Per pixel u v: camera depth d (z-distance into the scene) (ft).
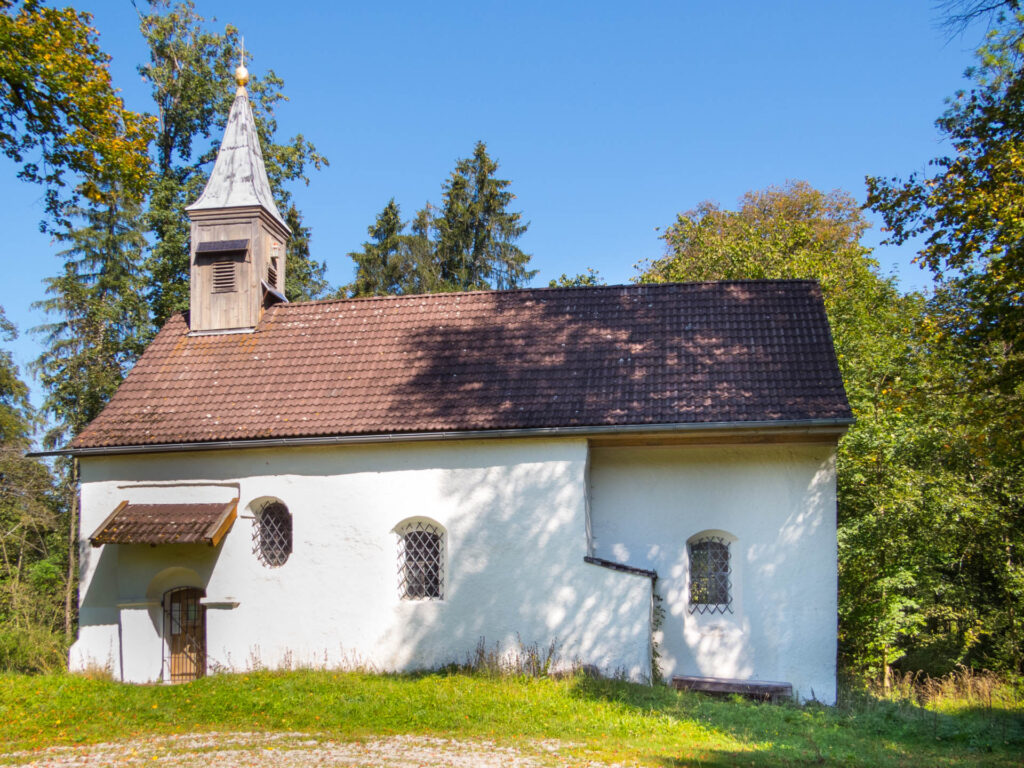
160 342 62.08
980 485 66.28
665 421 47.75
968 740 36.37
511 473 49.52
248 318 61.77
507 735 35.06
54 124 50.01
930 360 65.51
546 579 48.11
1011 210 44.24
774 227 107.96
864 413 67.26
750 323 54.34
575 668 46.06
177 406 55.67
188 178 95.86
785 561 48.60
